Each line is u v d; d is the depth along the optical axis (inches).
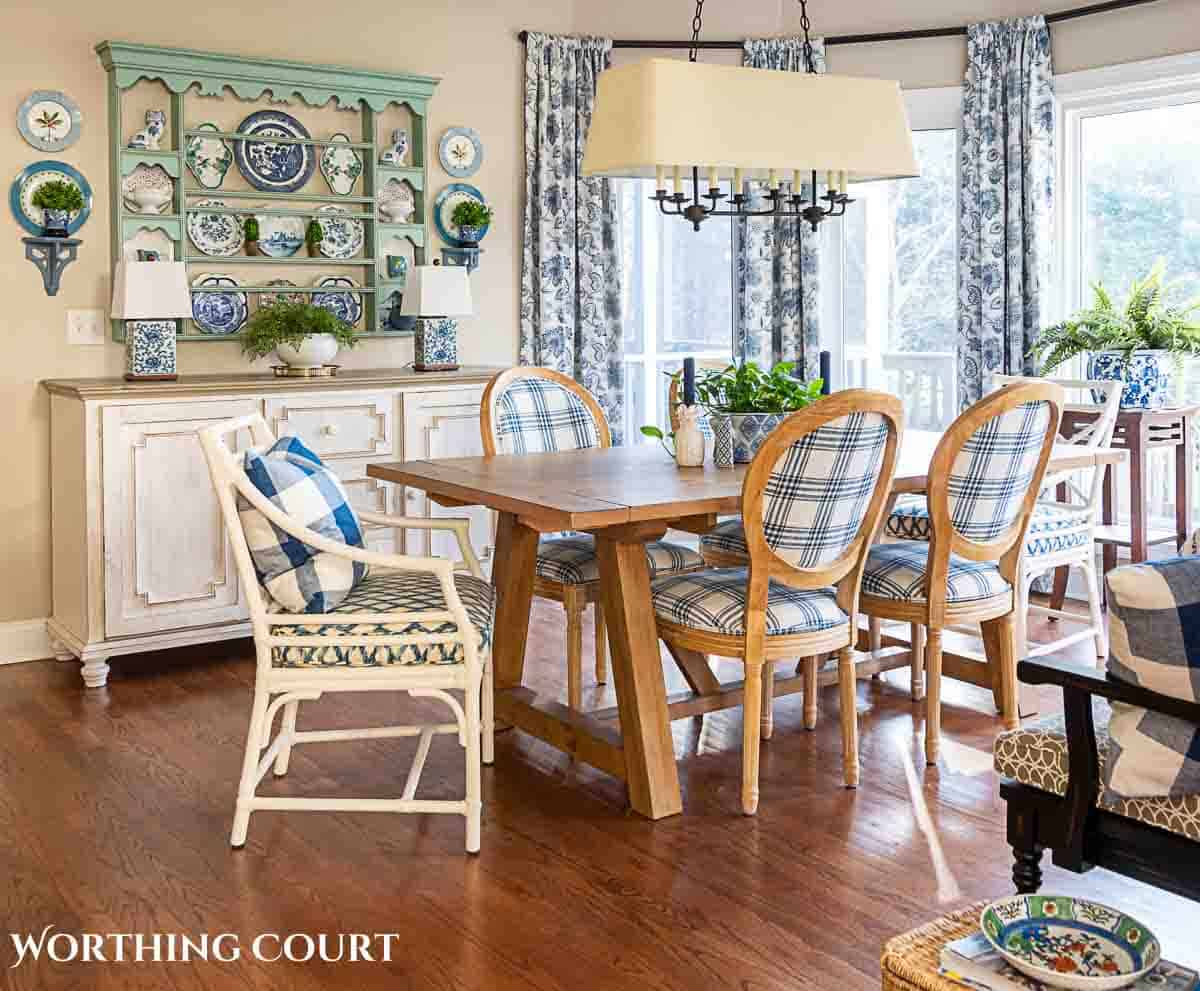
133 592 172.9
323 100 205.0
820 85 137.1
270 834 121.3
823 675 153.8
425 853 116.8
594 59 233.0
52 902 106.9
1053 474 172.2
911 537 157.6
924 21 224.8
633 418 250.7
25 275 182.7
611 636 126.7
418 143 215.8
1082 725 84.0
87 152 186.2
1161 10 199.9
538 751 144.5
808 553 123.4
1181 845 81.2
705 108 130.6
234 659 184.9
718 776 136.0
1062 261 218.4
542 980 93.8
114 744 146.9
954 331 232.2
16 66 180.7
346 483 191.3
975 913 73.7
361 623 113.5
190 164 196.1
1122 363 194.5
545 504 118.5
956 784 132.5
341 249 211.2
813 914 103.8
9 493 183.6
